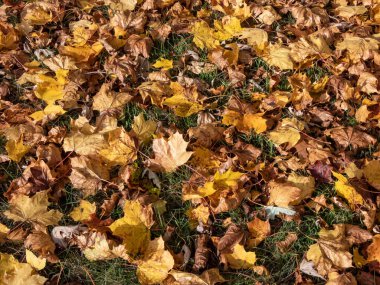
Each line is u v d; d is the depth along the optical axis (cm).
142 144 109
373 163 103
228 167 103
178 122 115
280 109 116
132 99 118
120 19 133
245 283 91
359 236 94
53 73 125
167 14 141
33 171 102
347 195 98
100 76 124
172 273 87
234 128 113
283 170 106
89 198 102
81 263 93
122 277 91
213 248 95
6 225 98
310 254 92
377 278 90
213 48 129
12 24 138
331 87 122
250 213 100
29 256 89
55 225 98
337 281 88
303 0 144
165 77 121
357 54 125
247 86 123
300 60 125
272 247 96
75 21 138
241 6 141
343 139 110
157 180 103
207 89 122
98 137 106
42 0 142
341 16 141
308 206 100
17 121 113
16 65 127
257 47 127
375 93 121
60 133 110
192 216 98
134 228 92
